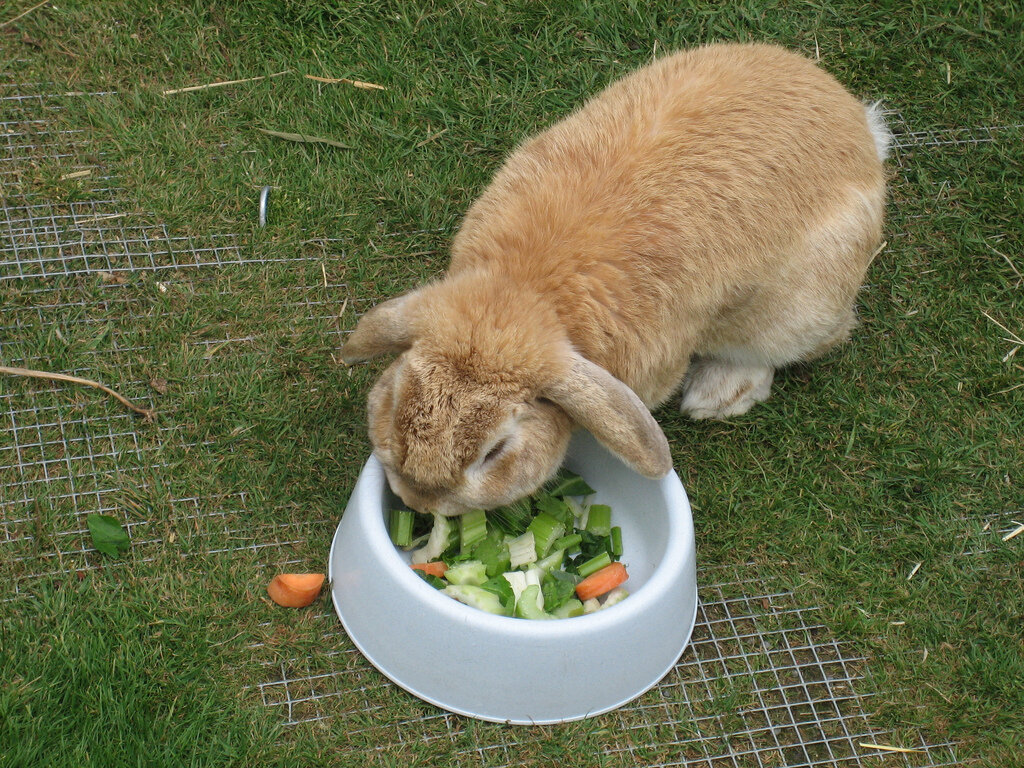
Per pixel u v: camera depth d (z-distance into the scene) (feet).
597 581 3.54
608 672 3.36
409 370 3.24
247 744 3.31
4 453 3.70
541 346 3.26
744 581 3.75
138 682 3.37
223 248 4.18
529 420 3.31
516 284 3.40
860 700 3.57
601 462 3.80
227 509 3.69
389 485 3.50
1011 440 4.10
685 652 3.59
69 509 3.64
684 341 3.65
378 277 4.21
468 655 3.29
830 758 3.46
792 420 4.09
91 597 3.50
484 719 3.40
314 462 3.80
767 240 3.63
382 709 3.41
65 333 3.93
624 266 3.46
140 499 3.67
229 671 3.43
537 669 3.30
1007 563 3.85
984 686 3.60
